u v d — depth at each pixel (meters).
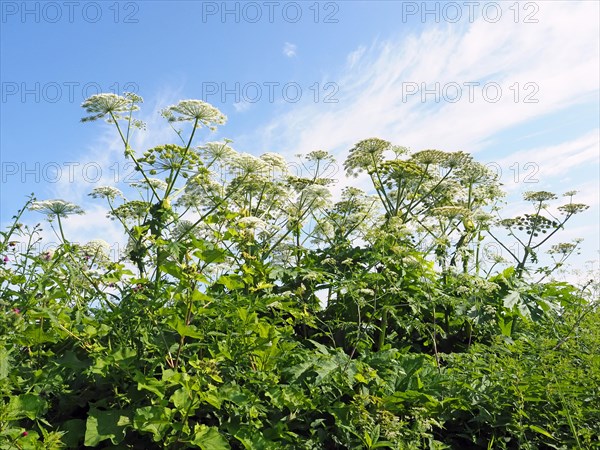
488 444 2.79
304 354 2.82
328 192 3.94
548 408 2.92
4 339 2.37
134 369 2.34
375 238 3.68
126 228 3.25
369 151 4.22
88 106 3.37
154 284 2.58
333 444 2.59
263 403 2.57
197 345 2.39
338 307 3.92
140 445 2.34
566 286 4.45
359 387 2.79
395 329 4.03
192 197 3.67
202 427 2.22
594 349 3.27
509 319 4.13
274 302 2.91
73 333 2.50
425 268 3.70
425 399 2.75
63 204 3.19
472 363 3.13
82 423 2.35
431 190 4.30
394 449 2.43
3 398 2.22
